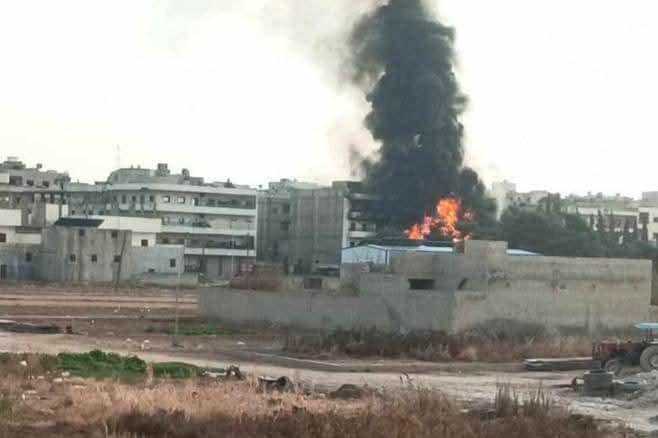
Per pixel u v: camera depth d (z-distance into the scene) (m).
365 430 80.88
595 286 178.25
